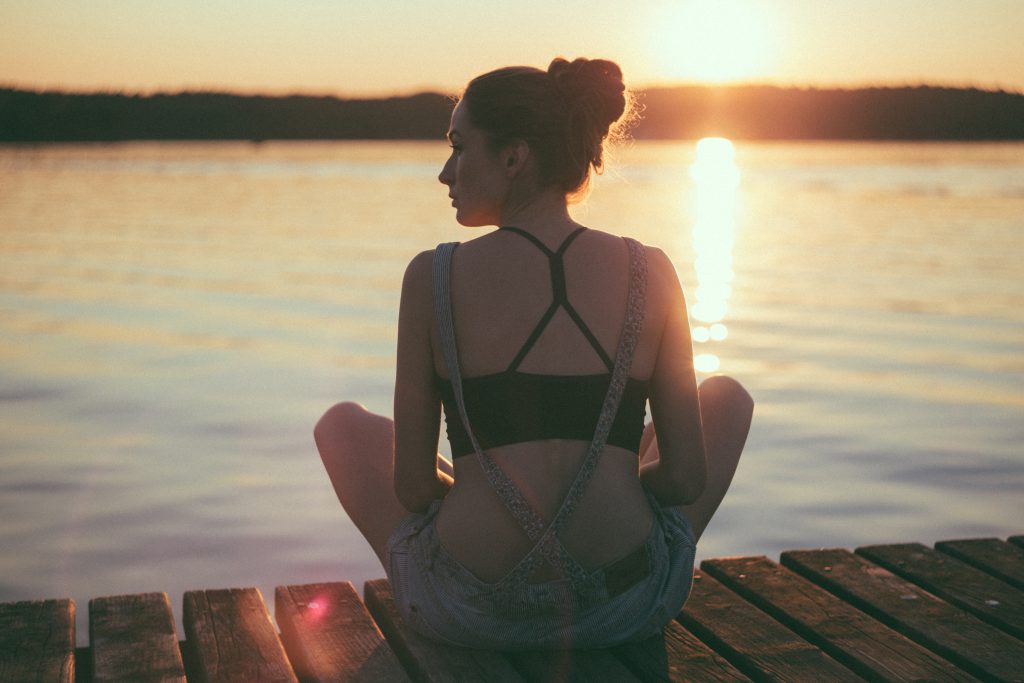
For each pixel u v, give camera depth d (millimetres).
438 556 2186
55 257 31094
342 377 13328
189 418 10758
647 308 2076
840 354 15078
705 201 66312
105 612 2461
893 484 8062
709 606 2520
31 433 9984
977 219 47031
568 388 2031
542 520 2055
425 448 2162
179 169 130750
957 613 2469
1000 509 7359
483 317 2047
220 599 2547
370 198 69625
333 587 2637
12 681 2100
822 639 2330
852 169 131250
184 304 21172
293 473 8633
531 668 2160
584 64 2070
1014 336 16500
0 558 6492
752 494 7812
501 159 2062
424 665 2148
